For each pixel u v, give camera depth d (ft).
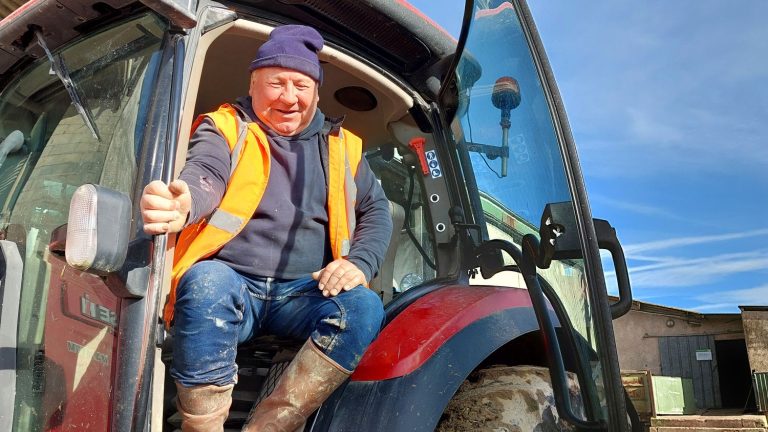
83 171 6.23
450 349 6.33
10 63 7.52
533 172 6.80
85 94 6.57
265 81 6.53
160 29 6.10
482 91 7.82
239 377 7.11
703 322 77.71
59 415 5.37
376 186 7.25
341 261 6.24
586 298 5.88
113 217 4.55
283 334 6.34
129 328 4.95
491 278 7.95
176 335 5.40
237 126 6.44
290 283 6.36
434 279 7.88
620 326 81.00
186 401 5.29
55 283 5.83
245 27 7.38
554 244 6.30
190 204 5.23
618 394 5.61
